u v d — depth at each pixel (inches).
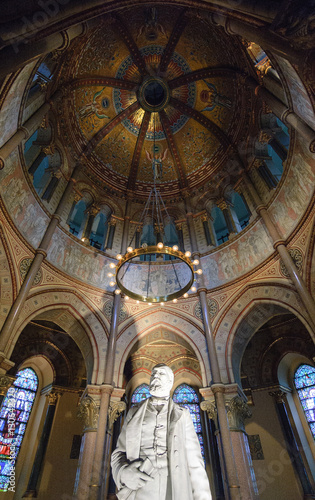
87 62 603.2
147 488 109.1
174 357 704.4
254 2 277.1
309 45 260.7
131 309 553.3
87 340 511.5
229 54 574.2
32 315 454.0
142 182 749.9
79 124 654.5
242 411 433.1
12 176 437.1
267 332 677.9
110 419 441.1
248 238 539.5
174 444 118.9
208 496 113.7
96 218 706.8
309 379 623.5
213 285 548.7
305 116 365.7
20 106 401.7
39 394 652.7
